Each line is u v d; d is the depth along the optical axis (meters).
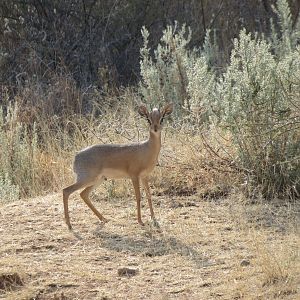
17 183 24.08
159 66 26.95
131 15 36.66
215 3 38.22
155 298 14.08
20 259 16.05
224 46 33.81
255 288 14.27
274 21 37.31
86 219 18.73
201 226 17.86
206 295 14.12
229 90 20.86
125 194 20.86
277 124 20.09
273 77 20.62
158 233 17.53
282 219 18.14
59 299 14.23
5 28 35.88
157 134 18.27
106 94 30.55
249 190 19.83
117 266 15.68
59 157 24.25
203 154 21.20
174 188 20.98
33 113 28.77
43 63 33.94
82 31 36.00
